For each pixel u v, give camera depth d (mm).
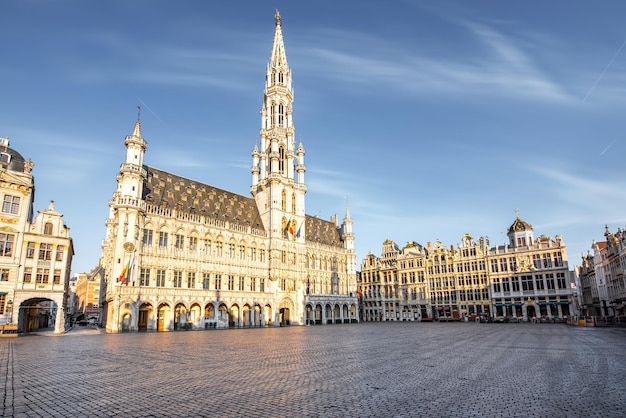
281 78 101562
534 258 92375
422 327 64500
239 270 75500
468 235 103000
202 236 69625
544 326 62969
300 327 70562
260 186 90500
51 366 19703
